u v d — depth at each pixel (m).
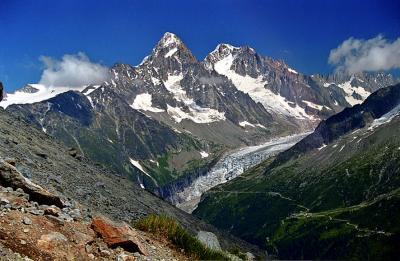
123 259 19.58
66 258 17.80
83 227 20.98
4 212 18.69
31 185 21.95
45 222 19.45
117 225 21.55
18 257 16.11
